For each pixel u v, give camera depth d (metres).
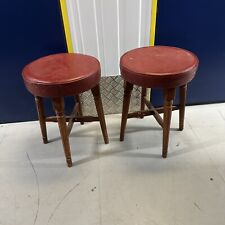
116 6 1.25
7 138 1.48
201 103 1.65
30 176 1.22
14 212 1.05
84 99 1.52
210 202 1.04
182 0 1.27
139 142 1.38
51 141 1.43
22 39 1.32
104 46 1.37
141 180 1.15
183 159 1.25
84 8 1.24
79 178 1.18
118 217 1.00
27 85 1.05
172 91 1.07
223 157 1.25
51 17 1.26
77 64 1.12
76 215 1.02
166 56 1.13
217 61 1.49
